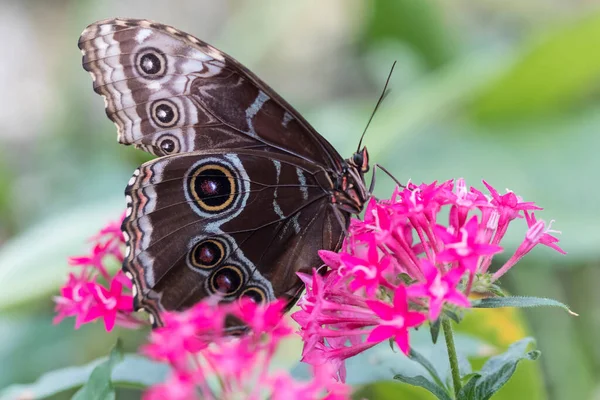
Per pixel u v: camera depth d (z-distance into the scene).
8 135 0.84
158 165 0.46
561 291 0.60
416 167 0.60
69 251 0.55
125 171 0.71
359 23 0.83
